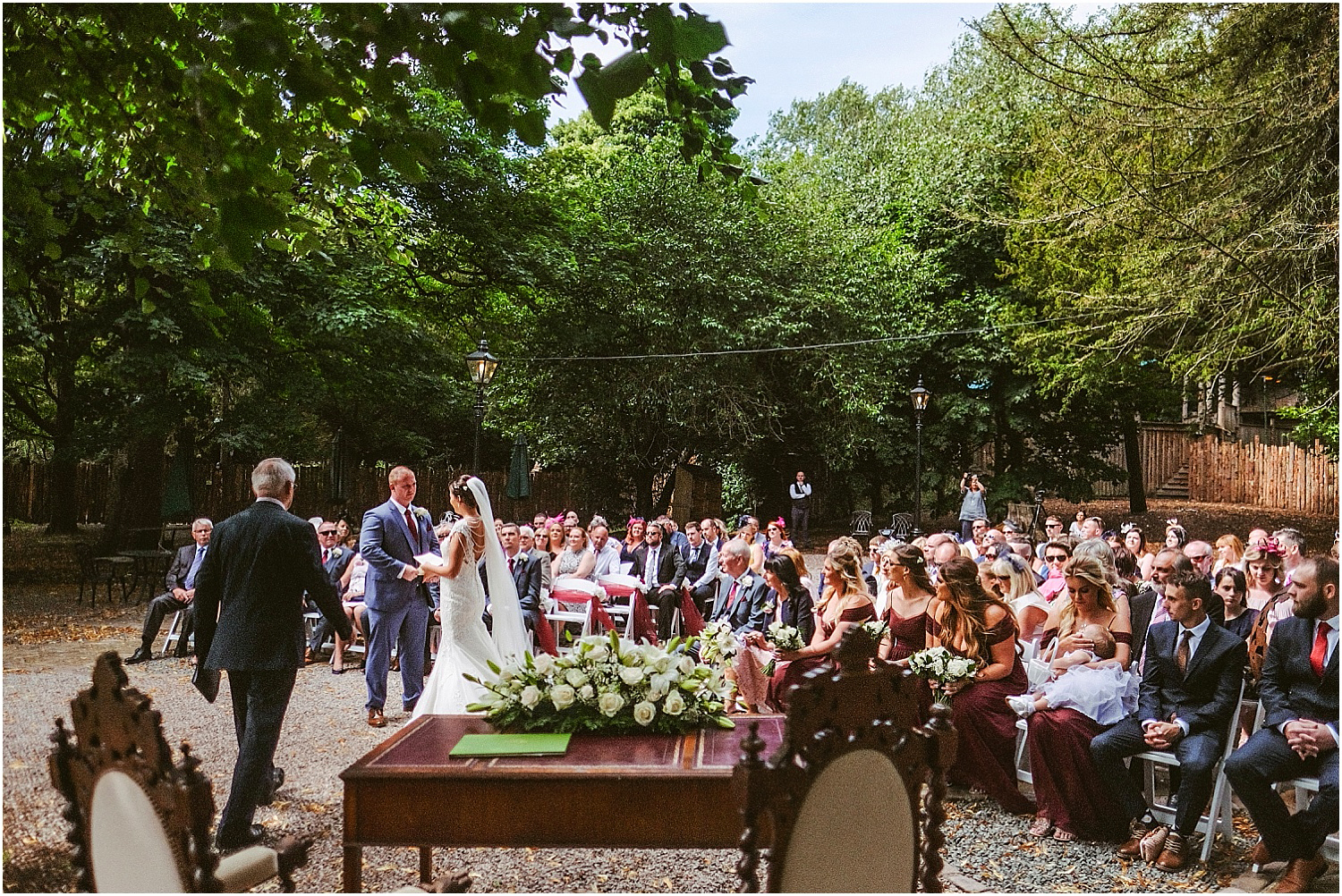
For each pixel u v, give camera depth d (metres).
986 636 5.82
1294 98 10.88
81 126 5.23
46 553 21.14
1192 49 11.99
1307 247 10.90
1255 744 4.58
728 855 4.73
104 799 2.52
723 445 25.14
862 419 24.20
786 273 23.92
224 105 3.90
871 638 2.53
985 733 5.67
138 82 4.36
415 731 3.83
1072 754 5.12
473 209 20.09
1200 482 33.53
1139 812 5.06
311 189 5.27
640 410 24.09
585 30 3.30
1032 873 4.67
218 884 2.33
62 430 19.86
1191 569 5.16
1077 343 18.44
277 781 5.72
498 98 3.49
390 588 7.28
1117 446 34.88
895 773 2.56
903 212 26.83
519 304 23.84
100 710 2.49
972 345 25.20
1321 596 4.59
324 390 17.78
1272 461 30.77
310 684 9.02
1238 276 11.76
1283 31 11.07
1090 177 13.46
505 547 9.49
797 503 23.81
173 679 9.20
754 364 23.78
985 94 27.03
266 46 3.44
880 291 23.91
